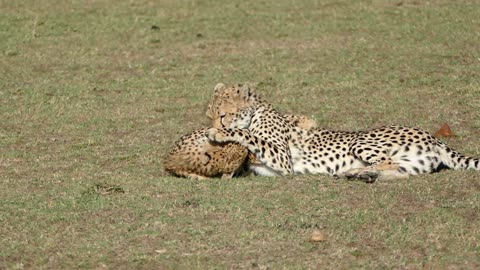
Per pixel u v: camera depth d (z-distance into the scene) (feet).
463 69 61.36
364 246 32.22
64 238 33.30
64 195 38.45
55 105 56.24
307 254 31.55
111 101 57.26
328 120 52.39
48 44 69.87
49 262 31.17
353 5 78.07
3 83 60.90
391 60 63.98
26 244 32.78
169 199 37.52
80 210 36.35
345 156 42.91
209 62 65.31
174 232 33.68
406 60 63.87
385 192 37.93
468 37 68.39
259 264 30.63
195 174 41.14
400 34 69.82
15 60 66.18
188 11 78.07
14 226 34.60
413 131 42.16
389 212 35.50
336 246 32.19
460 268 30.35
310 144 43.62
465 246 31.99
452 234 33.04
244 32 71.97
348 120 52.24
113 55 67.41
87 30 73.20
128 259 31.27
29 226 34.58
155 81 61.26
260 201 36.88
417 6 77.10
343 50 66.69
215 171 40.96
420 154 41.32
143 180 40.65
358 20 73.77
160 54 67.51
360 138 42.57
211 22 74.74
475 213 35.24
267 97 57.36
